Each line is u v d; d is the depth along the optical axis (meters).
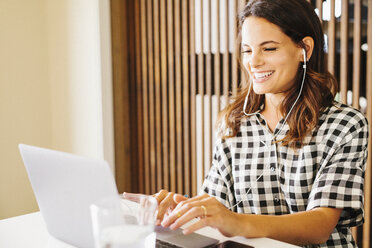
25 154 0.88
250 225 0.97
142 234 0.69
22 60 3.04
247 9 1.23
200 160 2.69
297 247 0.92
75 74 3.01
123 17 2.88
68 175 0.81
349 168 1.13
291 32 1.18
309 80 1.24
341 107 1.24
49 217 0.94
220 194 1.36
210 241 0.94
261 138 1.31
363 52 2.31
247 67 1.26
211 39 2.50
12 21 2.96
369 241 2.00
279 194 1.27
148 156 2.93
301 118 1.22
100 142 2.90
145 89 2.87
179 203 1.01
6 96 2.97
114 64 2.89
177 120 2.74
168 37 2.73
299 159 1.23
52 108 3.23
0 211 3.02
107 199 0.68
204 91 2.60
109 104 2.90
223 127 1.40
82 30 2.90
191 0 2.57
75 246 0.93
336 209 1.10
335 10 2.00
